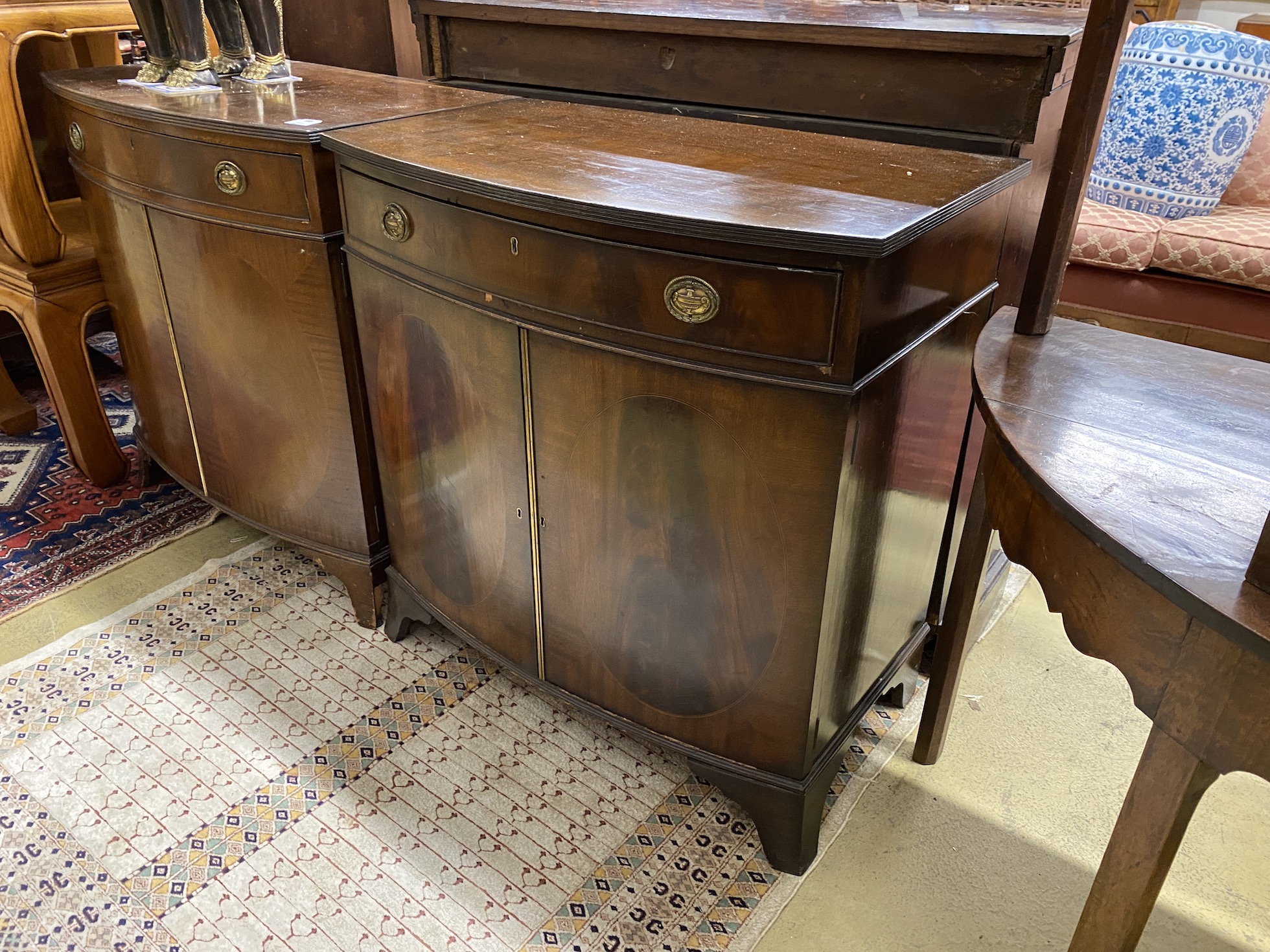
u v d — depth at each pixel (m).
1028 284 1.16
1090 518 0.80
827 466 1.02
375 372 1.48
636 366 1.08
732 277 0.97
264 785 1.42
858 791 1.42
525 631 1.43
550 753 1.49
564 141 1.32
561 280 1.09
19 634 1.74
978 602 1.61
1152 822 0.83
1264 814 1.38
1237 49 2.15
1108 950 0.92
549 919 1.23
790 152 1.26
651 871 1.29
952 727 1.55
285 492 1.74
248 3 1.66
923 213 0.97
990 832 1.36
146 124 1.52
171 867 1.29
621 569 1.24
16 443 2.39
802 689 1.16
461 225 1.17
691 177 1.12
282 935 1.20
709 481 1.10
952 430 1.35
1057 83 1.28
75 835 1.34
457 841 1.34
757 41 1.43
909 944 1.20
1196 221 2.25
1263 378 1.07
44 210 1.92
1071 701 1.60
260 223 1.46
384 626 1.77
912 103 1.34
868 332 0.96
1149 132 2.26
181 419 1.87
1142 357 1.13
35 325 1.99
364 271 1.40
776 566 1.10
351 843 1.33
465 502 1.41
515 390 1.23
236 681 1.63
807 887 1.28
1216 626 0.69
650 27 1.51
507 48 1.74
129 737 1.51
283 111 1.49
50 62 2.33
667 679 1.28
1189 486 0.85
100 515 2.11
